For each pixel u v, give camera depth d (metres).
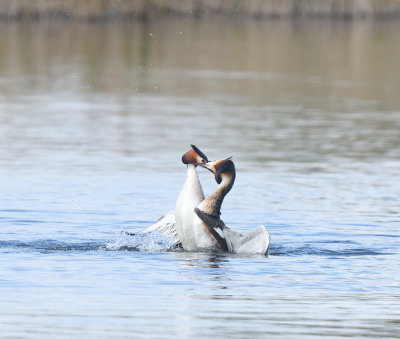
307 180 61.03
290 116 91.94
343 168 65.62
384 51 164.50
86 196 54.62
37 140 75.94
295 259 40.94
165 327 30.64
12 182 58.47
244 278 37.47
